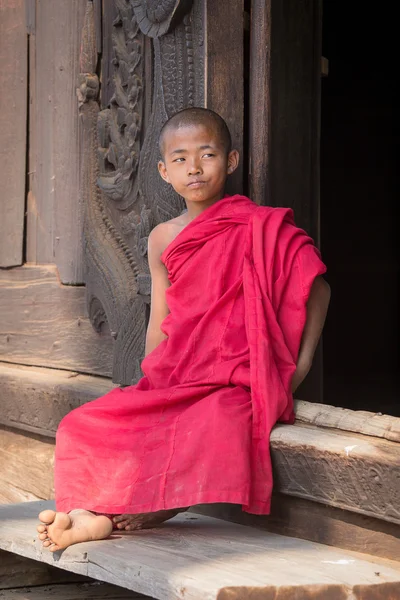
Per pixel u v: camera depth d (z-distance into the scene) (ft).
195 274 14.40
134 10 17.44
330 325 33.24
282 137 16.39
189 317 14.29
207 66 16.11
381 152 33.88
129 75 18.61
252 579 10.61
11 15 23.41
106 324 20.06
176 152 14.52
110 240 19.30
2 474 22.35
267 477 12.89
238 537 12.94
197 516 14.67
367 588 10.61
